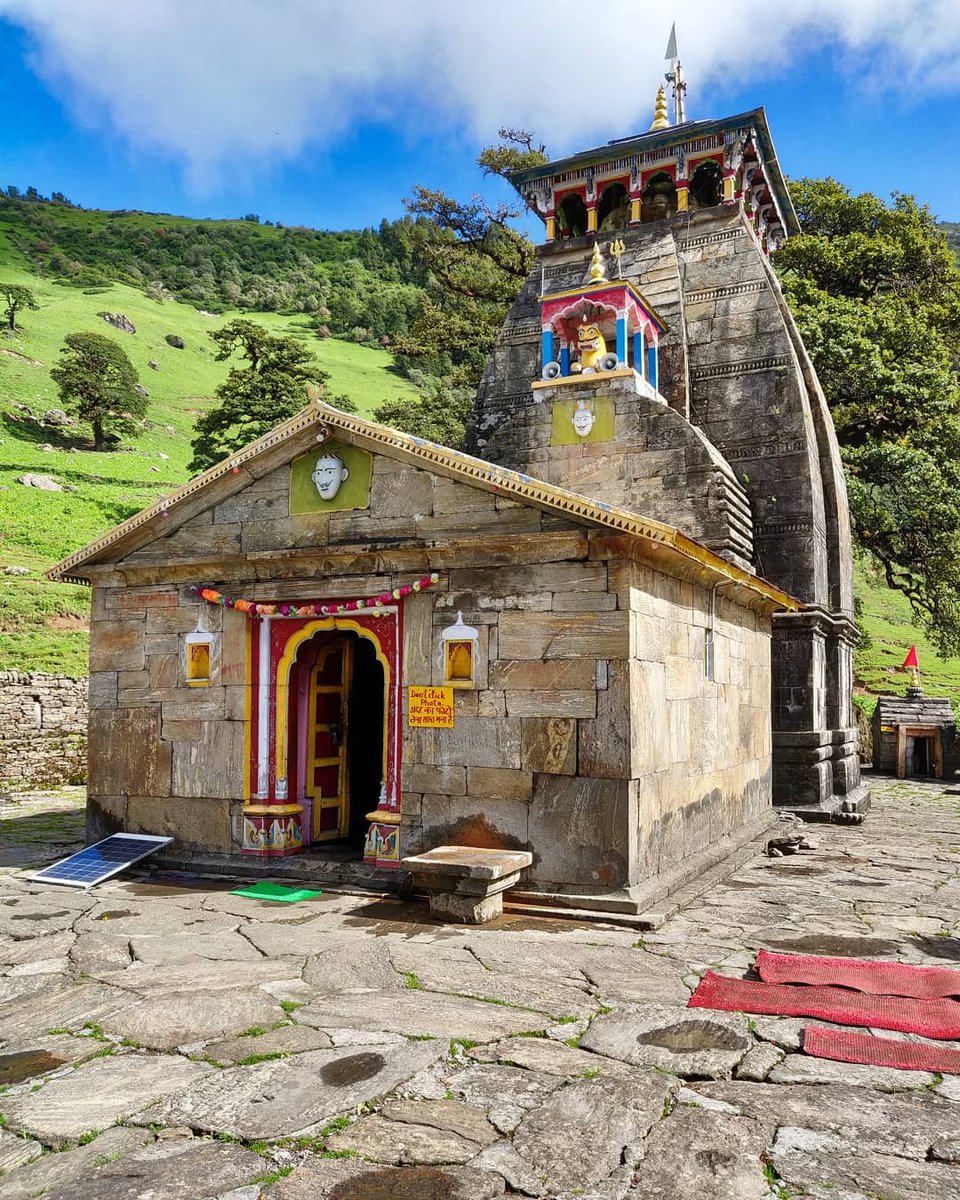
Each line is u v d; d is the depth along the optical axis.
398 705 8.99
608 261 16.73
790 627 14.64
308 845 9.91
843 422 23.84
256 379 53.78
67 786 18.09
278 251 162.38
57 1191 3.57
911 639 42.03
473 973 6.16
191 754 9.87
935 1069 4.64
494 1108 4.21
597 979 6.05
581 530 8.02
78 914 7.86
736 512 13.34
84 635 25.17
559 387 13.82
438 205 28.23
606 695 7.98
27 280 113.00
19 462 50.00
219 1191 3.55
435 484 8.95
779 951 6.79
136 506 43.12
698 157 16.73
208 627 9.91
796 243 24.92
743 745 12.16
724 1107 4.23
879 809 16.20
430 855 7.80
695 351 15.85
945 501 21.45
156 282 133.25
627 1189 3.55
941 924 7.66
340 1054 4.82
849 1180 3.60
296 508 9.62
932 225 27.72
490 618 8.52
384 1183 3.59
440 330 28.44
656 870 8.53
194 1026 5.24
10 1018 5.42
